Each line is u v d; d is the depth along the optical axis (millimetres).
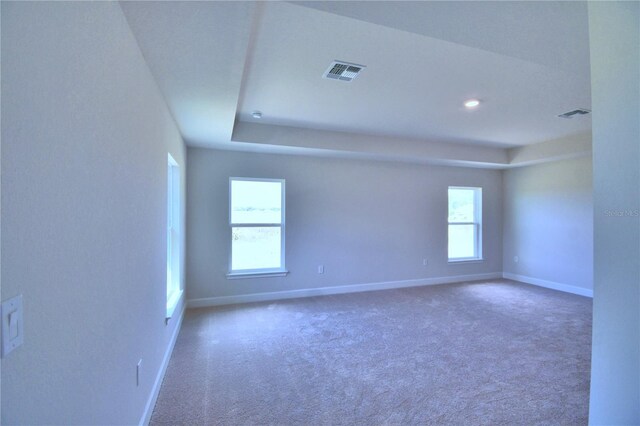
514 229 6066
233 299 4484
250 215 4633
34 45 756
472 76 2564
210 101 2477
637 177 920
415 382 2383
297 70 2449
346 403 2117
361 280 5238
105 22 1191
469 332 3398
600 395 1011
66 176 911
